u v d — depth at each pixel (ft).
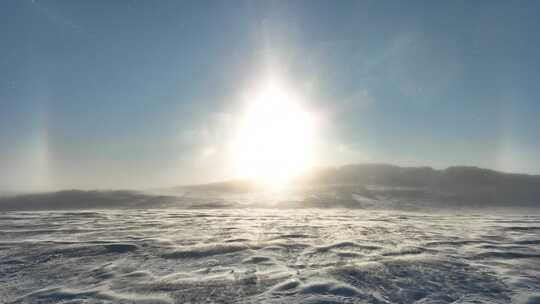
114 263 38.45
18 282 31.42
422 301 25.18
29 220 97.25
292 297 26.03
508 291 27.35
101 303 25.35
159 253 43.55
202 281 30.66
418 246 46.91
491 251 43.39
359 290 27.50
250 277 31.76
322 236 57.11
